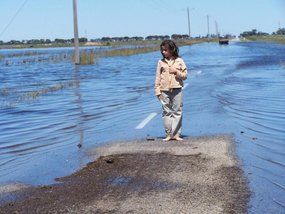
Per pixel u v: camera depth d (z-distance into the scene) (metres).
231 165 6.97
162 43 9.05
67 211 5.38
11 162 8.14
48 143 9.55
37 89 20.45
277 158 7.46
